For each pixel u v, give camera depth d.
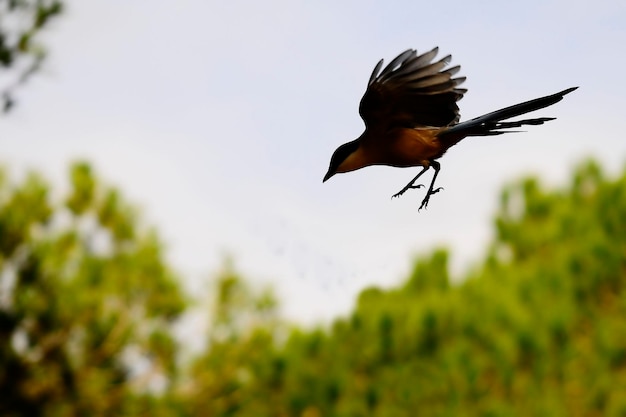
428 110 11.42
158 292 12.37
